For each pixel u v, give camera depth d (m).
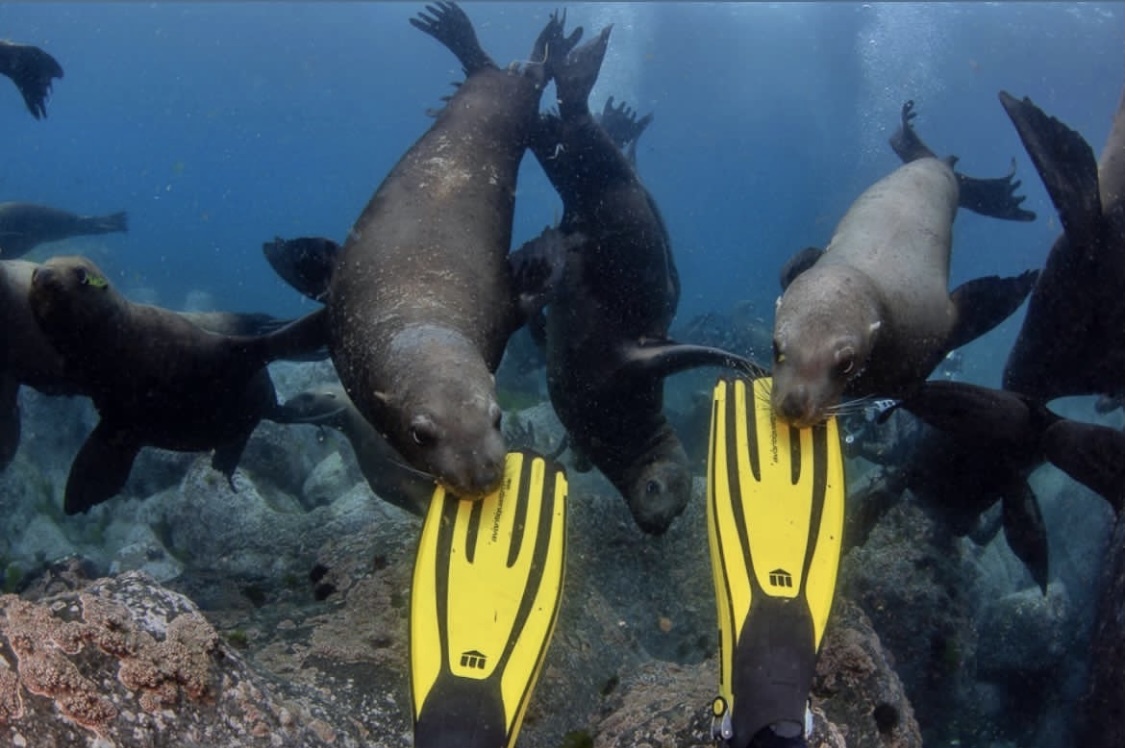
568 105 7.26
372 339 4.95
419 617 3.58
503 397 11.84
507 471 4.31
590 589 6.01
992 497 6.25
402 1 46.41
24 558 8.45
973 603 7.21
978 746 7.25
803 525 3.77
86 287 5.31
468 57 7.22
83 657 2.83
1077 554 9.24
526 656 3.48
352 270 5.45
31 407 9.97
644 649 6.08
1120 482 5.20
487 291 5.45
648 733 3.79
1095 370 6.45
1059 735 7.44
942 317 5.43
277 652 4.73
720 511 3.84
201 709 3.04
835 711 4.32
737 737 2.95
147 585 3.32
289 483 9.62
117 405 6.06
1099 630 4.52
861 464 10.17
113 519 9.41
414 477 7.31
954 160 7.91
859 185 31.06
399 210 5.68
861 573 6.54
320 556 5.94
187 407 6.33
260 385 7.05
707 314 16.02
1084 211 5.64
